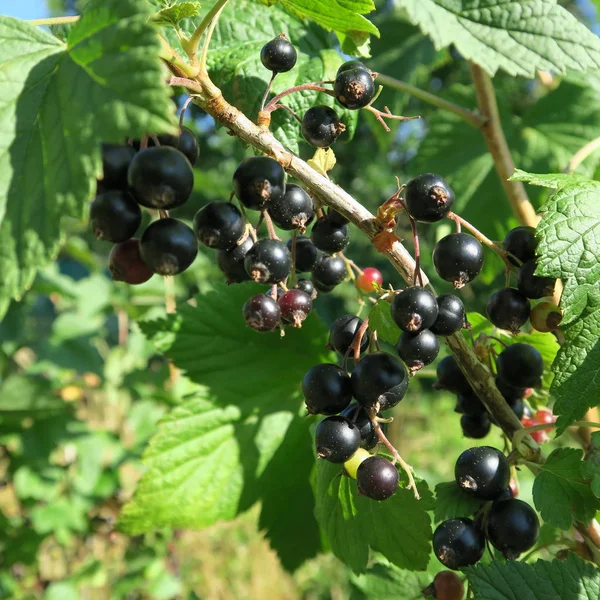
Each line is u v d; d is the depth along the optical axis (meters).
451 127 0.31
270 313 0.14
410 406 0.98
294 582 0.69
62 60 0.11
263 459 0.21
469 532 0.14
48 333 0.46
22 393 0.34
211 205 0.13
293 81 0.18
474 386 0.15
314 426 0.20
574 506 0.14
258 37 0.19
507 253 0.15
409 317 0.12
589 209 0.13
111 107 0.10
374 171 1.06
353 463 0.14
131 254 0.13
